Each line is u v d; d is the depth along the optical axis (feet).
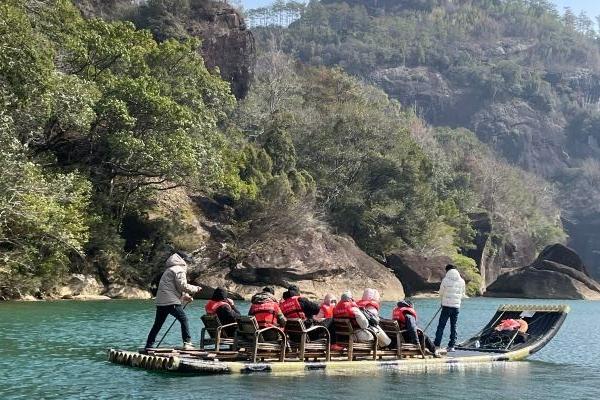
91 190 131.13
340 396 39.14
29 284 114.21
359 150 231.09
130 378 42.50
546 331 61.82
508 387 44.57
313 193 184.24
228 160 159.12
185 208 155.43
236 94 245.86
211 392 38.88
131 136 125.29
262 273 153.79
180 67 163.32
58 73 119.24
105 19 223.10
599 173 651.66
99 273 132.87
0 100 102.22
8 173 101.14
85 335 65.16
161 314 49.49
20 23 100.83
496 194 341.41
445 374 48.93
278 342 47.75
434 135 451.94
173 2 234.79
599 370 53.88
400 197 226.99
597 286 247.91
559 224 456.04
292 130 228.63
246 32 249.96
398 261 208.64
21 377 42.24
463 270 235.20
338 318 50.26
